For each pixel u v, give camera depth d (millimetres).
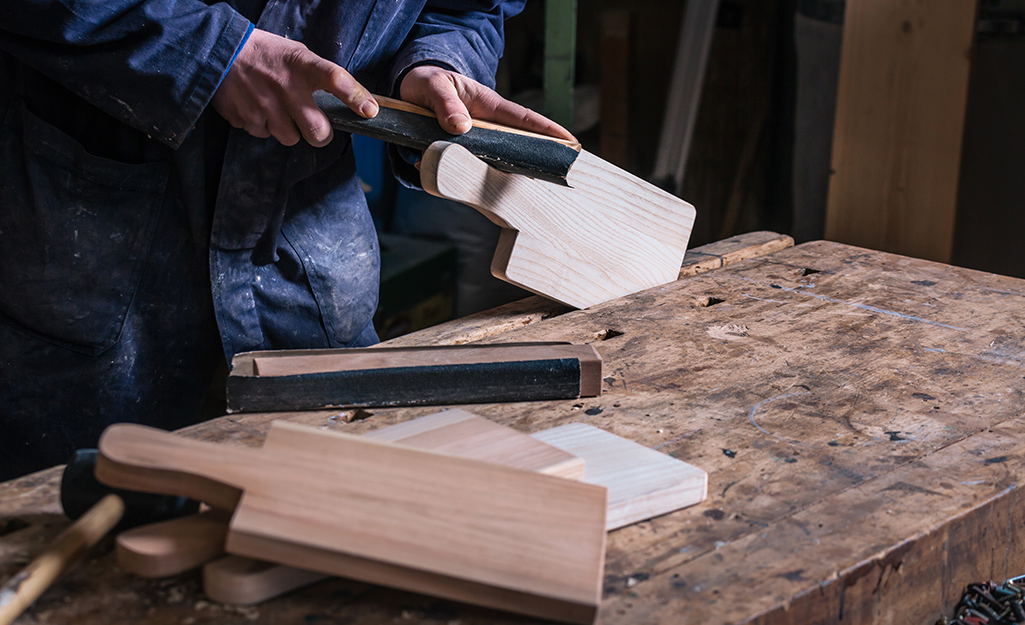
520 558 562
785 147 2961
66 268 1090
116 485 592
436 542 563
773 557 625
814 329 1064
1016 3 2166
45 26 944
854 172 2320
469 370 869
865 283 1227
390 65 1229
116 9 956
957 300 1153
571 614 544
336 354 891
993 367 950
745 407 862
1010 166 2287
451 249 2557
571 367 878
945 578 688
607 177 1125
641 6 3176
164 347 1176
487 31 1295
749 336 1046
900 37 2152
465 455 700
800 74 2754
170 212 1126
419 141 1007
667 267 1245
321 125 1001
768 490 714
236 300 1173
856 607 625
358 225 1305
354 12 1150
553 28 2299
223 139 1125
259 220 1146
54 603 573
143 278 1134
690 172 3248
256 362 861
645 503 667
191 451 598
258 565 581
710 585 593
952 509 683
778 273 1280
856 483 724
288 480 587
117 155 1102
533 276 1098
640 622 556
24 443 1155
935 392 891
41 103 1062
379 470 607
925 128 2156
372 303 1357
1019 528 742
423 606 580
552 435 771
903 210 2246
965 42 2041
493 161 1002
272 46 986
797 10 2725
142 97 980
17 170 1073
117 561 617
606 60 3113
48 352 1123
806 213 2838
